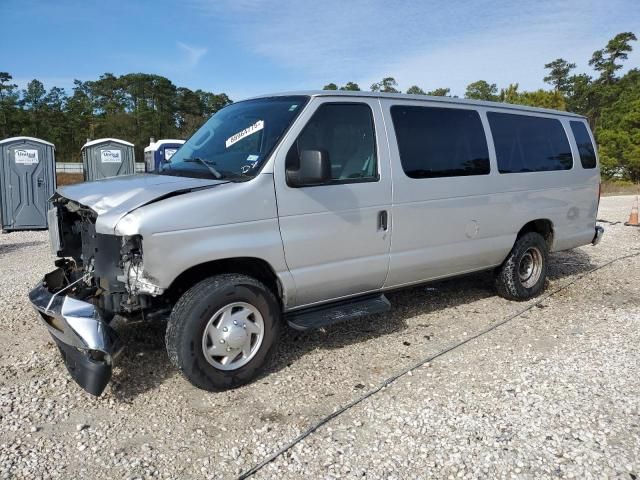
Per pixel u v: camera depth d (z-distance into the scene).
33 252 9.92
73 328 3.64
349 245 4.64
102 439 3.46
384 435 3.49
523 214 6.16
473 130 5.68
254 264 4.32
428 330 5.47
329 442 3.41
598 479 3.04
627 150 37.75
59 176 36.41
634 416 3.70
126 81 88.94
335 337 5.24
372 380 4.30
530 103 45.34
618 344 5.05
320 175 4.04
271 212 4.16
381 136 4.86
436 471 3.12
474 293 6.81
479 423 3.62
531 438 3.44
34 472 3.11
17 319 5.65
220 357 4.06
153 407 3.87
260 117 4.66
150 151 16.55
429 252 5.27
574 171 6.80
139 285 3.81
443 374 4.40
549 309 6.23
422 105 5.27
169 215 3.71
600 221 14.20
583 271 8.16
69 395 4.03
